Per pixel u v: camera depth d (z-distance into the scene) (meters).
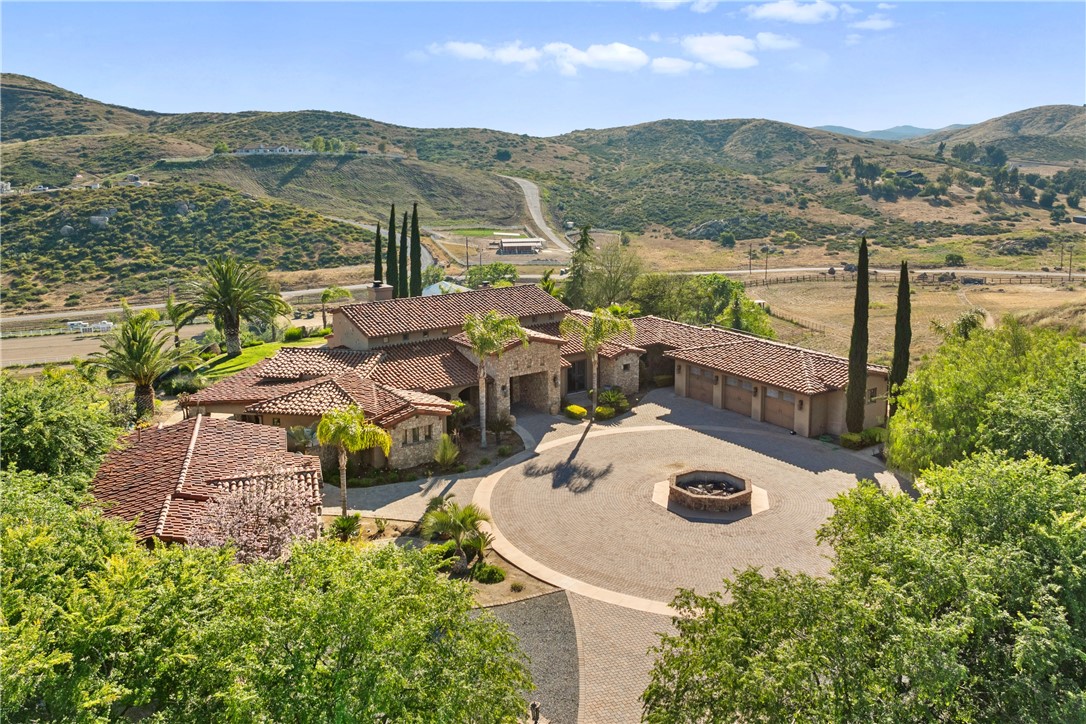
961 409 33.34
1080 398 26.16
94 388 33.28
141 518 24.12
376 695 12.88
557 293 82.56
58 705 11.88
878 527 18.48
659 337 58.97
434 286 97.94
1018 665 13.91
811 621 14.88
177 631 13.84
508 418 46.75
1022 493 17.66
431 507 34.16
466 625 15.38
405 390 44.31
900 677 14.45
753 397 48.78
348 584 14.04
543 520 33.56
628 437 45.19
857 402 43.41
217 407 44.19
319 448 39.03
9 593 13.48
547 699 21.48
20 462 24.88
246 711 12.32
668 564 29.45
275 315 73.88
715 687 14.71
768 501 35.34
